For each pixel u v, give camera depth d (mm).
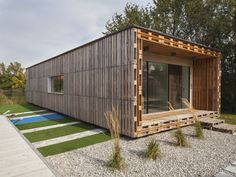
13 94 20438
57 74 10938
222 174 3441
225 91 11914
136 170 3611
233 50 11633
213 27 11781
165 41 6289
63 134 6371
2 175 3359
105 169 3678
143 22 15562
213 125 6852
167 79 8547
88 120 7820
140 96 5566
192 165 3820
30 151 4555
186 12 13750
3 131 6465
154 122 6125
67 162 4031
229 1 10969
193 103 9570
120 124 5938
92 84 7492
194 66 9578
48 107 12547
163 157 4223
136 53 5473
